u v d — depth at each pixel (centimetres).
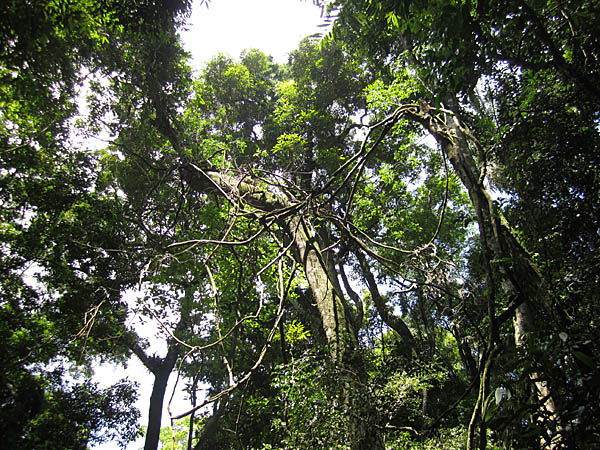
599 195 441
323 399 503
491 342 252
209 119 1262
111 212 1025
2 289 1008
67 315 1041
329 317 591
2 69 738
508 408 211
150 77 941
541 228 445
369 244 1362
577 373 201
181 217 977
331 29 457
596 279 346
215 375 1407
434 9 363
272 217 456
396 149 1453
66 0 546
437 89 409
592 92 394
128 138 1038
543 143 487
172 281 1091
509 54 441
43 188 1049
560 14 444
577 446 183
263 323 1356
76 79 848
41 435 898
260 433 1087
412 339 1261
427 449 594
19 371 928
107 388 1207
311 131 1581
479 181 349
